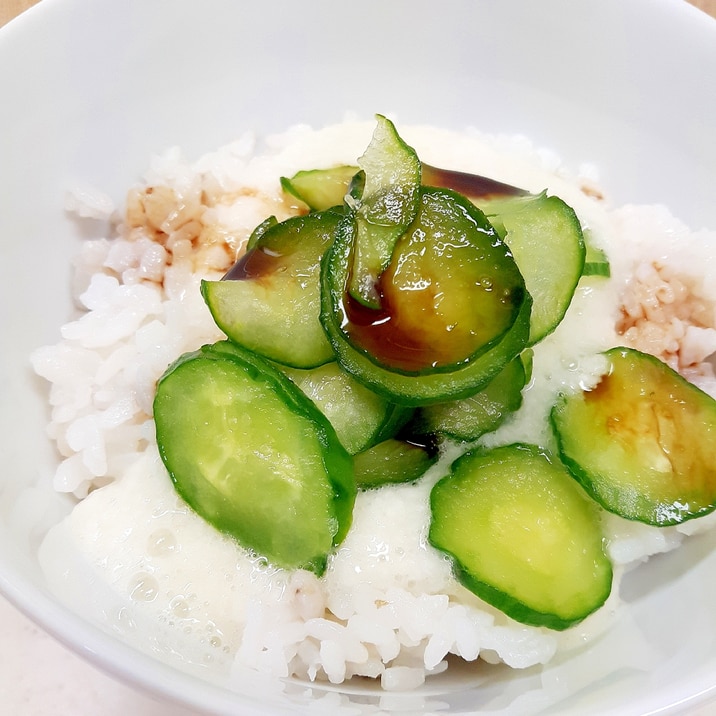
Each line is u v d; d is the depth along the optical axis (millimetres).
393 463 195
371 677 192
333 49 238
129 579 190
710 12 245
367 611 190
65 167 216
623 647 188
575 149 240
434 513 190
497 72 239
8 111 204
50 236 214
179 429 191
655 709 164
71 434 205
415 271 183
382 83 242
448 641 189
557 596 188
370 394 191
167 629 185
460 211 185
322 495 184
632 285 222
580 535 193
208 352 192
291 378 193
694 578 192
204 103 234
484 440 198
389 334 182
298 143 239
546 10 229
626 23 225
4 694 206
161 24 221
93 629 167
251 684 174
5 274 204
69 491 203
